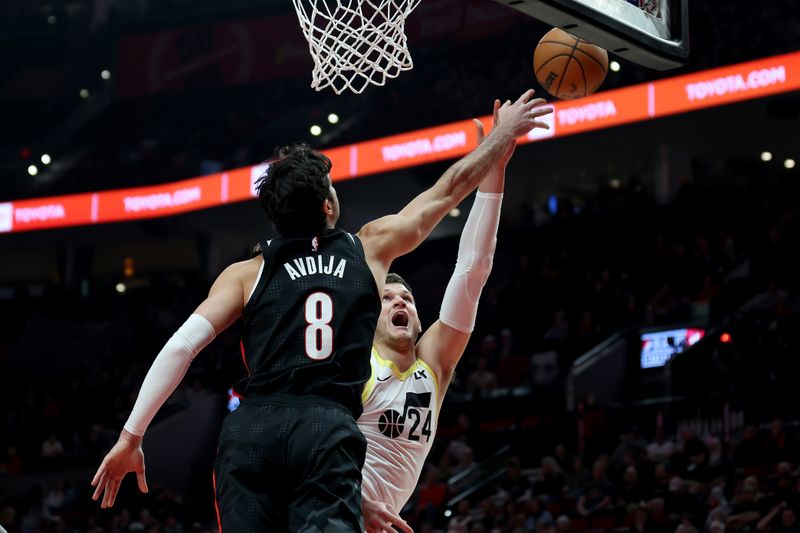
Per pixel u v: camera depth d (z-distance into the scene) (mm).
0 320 25094
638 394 16203
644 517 11211
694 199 19984
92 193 24062
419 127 21500
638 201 20781
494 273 22047
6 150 27031
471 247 3611
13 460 18812
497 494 13289
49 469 18641
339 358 2750
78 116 26469
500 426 16219
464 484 14258
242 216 24203
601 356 16453
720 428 13656
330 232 2924
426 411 3535
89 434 20078
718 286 17422
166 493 16688
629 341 16656
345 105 23359
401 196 22656
